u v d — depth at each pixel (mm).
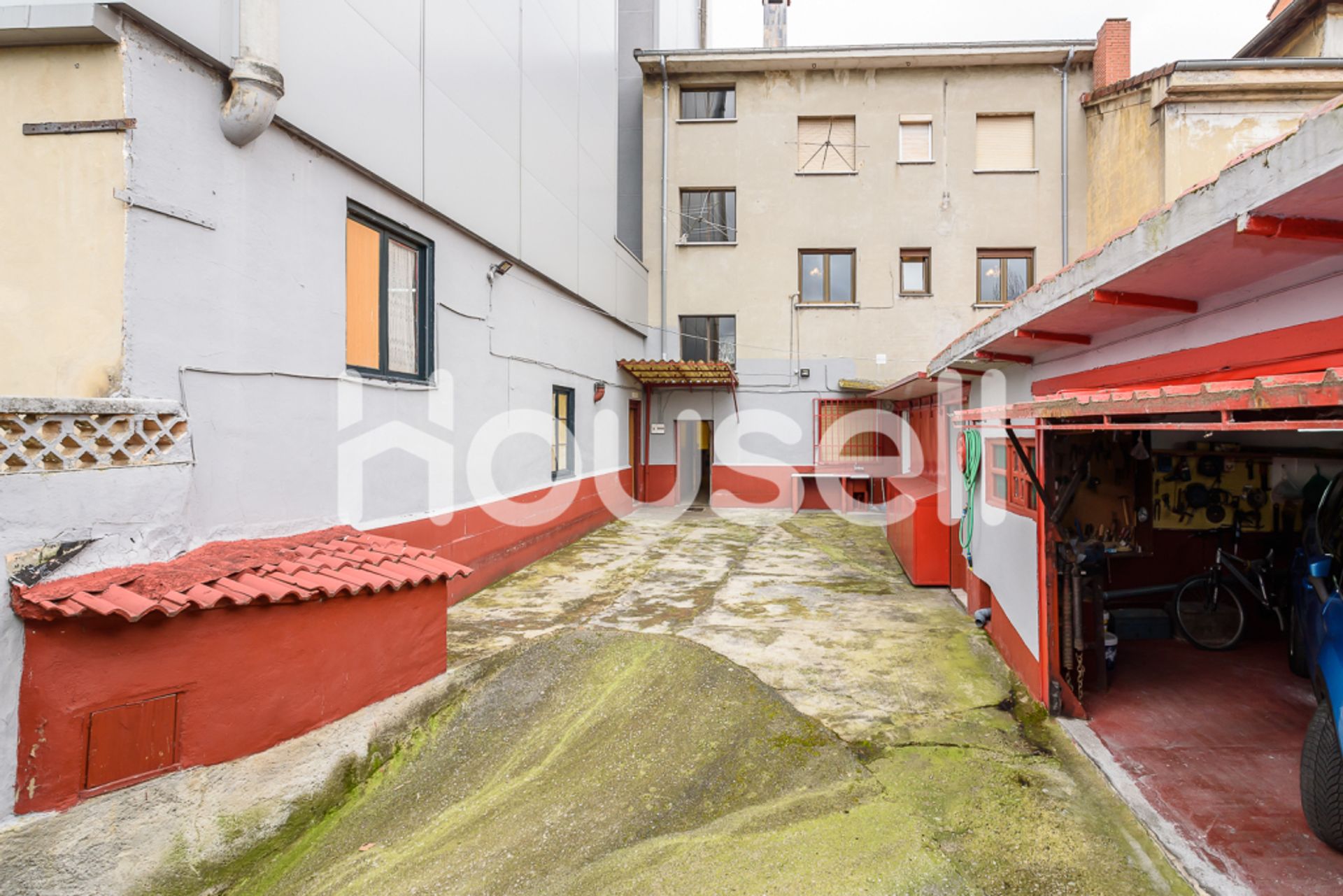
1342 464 5133
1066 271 3096
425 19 6020
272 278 4305
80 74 3377
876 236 14305
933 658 5137
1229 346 2861
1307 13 12086
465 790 3543
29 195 3408
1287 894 2562
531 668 4574
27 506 2553
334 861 2990
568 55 9703
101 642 2570
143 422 3162
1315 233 1986
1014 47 13641
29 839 2342
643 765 3666
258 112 3893
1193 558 5816
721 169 14578
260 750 3088
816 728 3938
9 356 3408
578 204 10180
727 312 14547
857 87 14312
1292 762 3566
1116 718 4125
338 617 3502
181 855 2723
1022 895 2621
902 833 3016
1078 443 4293
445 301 6422
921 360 14234
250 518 4109
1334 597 3160
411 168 5809
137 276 3412
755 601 6805
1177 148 11852
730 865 2826
